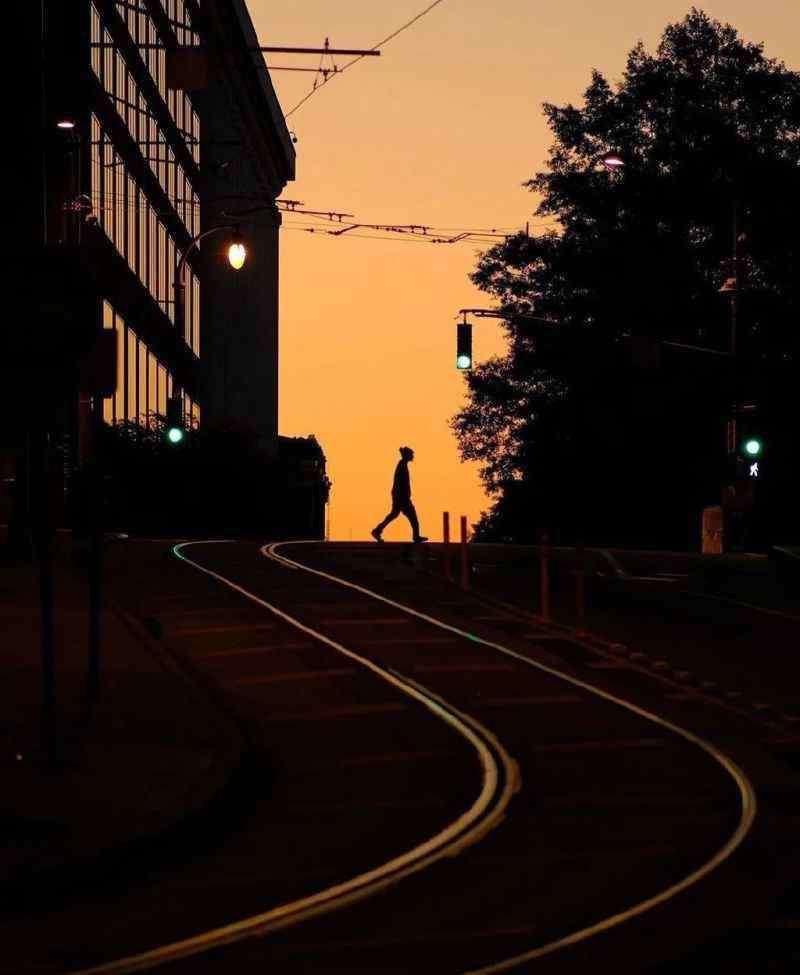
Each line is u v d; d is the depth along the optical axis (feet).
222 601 274.36
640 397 640.99
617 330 651.25
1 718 172.04
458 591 295.69
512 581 317.42
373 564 346.33
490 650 225.56
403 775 151.74
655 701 191.11
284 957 90.38
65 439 362.53
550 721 178.19
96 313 144.87
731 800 138.62
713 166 649.20
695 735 170.40
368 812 135.95
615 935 93.45
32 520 332.39
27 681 195.21
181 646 227.40
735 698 193.16
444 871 112.88
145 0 638.94
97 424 181.68
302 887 109.19
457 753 161.79
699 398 637.30
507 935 94.17
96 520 181.98
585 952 89.66
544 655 222.69
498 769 153.17
